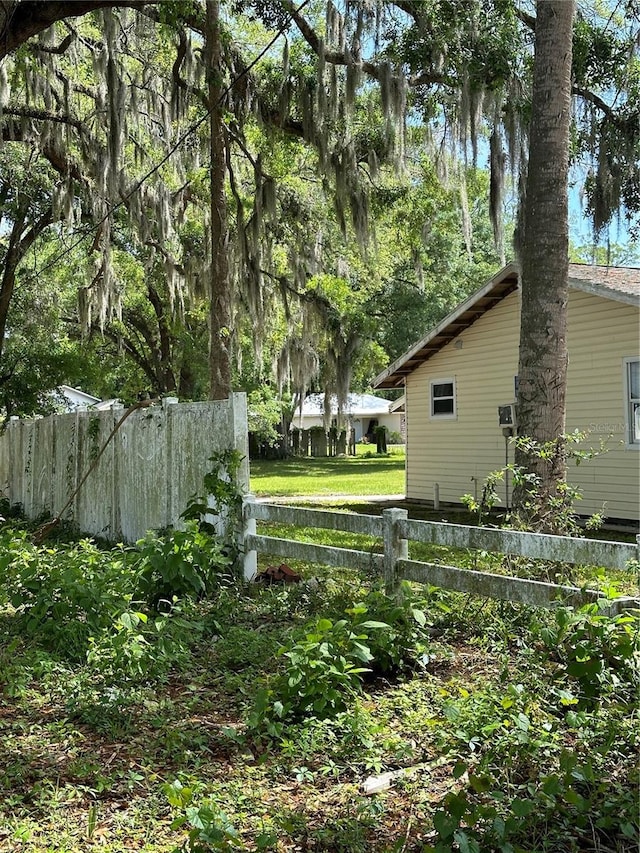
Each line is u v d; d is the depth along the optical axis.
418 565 5.98
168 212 16.59
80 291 17.47
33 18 9.09
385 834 3.29
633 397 13.20
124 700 4.70
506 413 14.48
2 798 3.60
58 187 17.02
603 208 12.55
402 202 16.81
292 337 20.69
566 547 5.07
